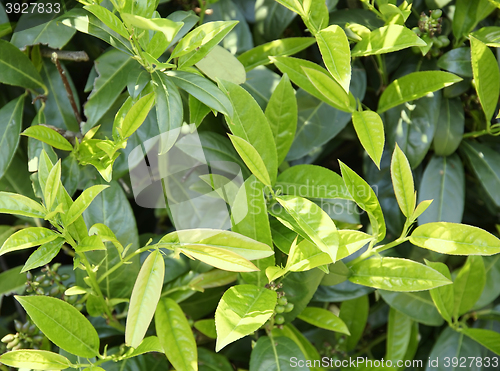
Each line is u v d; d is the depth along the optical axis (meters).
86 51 1.27
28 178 1.23
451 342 1.21
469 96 1.29
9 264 1.42
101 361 0.98
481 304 1.25
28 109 1.27
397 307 1.18
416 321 1.22
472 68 1.11
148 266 0.89
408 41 1.01
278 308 1.03
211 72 1.05
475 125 1.31
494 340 1.18
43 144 1.07
